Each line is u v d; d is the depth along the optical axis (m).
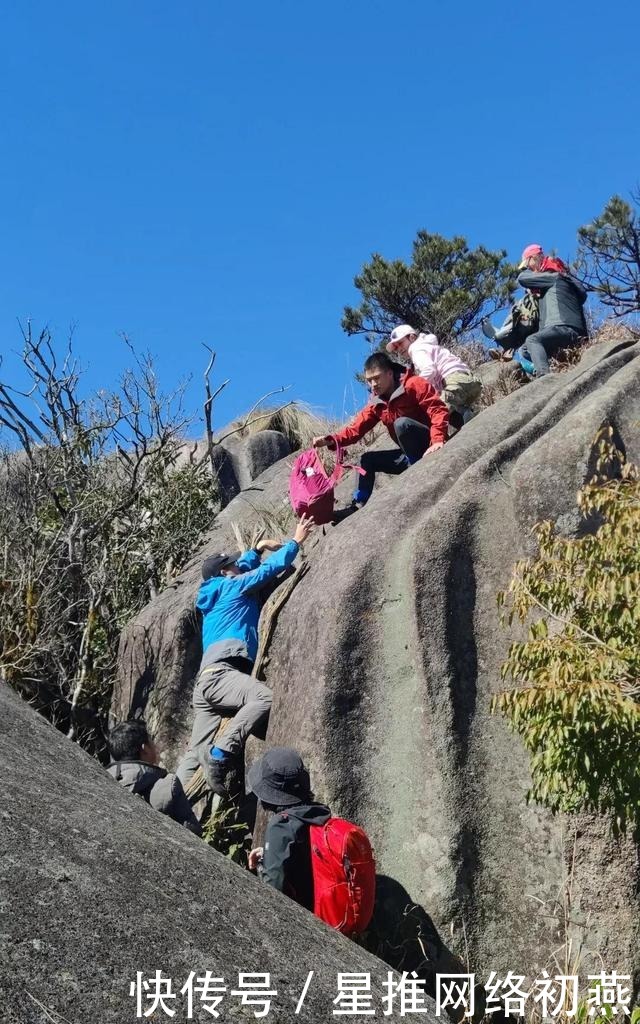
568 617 4.45
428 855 5.25
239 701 6.04
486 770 5.37
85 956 2.60
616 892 4.97
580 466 5.59
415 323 18.83
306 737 5.55
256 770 4.93
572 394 6.40
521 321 9.25
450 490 5.94
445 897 5.15
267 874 4.67
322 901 4.60
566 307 8.80
